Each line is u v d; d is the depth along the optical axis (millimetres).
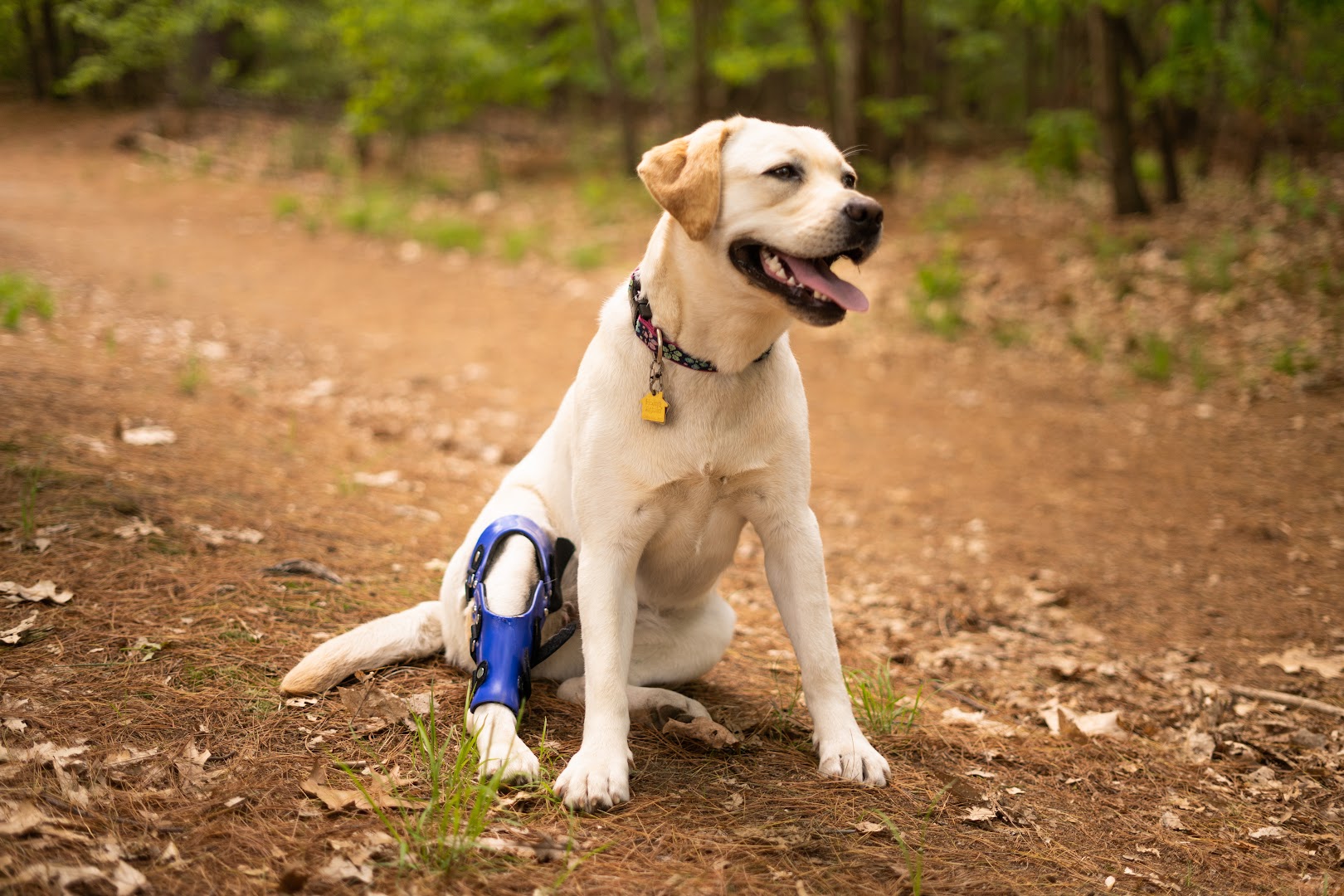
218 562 3764
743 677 3666
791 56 17750
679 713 3000
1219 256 10383
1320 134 14188
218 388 6551
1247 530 5754
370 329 9062
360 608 3639
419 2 16375
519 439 6703
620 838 2361
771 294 2586
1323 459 6781
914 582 5078
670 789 2635
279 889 2010
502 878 2135
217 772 2430
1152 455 7062
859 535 5711
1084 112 13852
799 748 2990
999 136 22766
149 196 14016
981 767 3068
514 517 3021
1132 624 4652
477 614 2857
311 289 10266
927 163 19531
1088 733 3477
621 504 2725
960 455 7145
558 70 19844
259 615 3402
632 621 2789
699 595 3123
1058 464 6953
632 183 16438
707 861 2293
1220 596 4965
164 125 19156
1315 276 9719
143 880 1968
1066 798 2945
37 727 2520
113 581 3432
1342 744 3488
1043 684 3992
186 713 2699
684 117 20047
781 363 2828
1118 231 11938
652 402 2656
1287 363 8172
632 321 2752
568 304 10430
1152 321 9508
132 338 7418
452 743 2693
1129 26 12992
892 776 2834
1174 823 2857
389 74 16984
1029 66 23172
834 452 7137
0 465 4160
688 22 19766
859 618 4590
